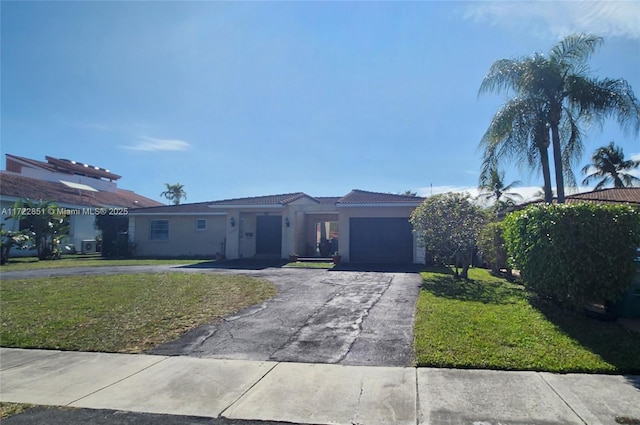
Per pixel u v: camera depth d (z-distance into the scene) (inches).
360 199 763.4
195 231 987.3
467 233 514.6
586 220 302.8
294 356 226.5
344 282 483.8
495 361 208.8
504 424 149.4
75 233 1147.9
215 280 501.7
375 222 754.8
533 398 170.1
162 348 244.5
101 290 429.1
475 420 152.6
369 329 273.9
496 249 572.1
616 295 294.0
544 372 198.1
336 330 273.6
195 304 356.8
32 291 423.2
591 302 310.2
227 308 341.4
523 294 398.6
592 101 561.3
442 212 533.3
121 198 1539.1
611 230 296.4
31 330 279.6
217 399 175.2
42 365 218.8
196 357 228.5
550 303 348.8
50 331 277.3
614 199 674.2
